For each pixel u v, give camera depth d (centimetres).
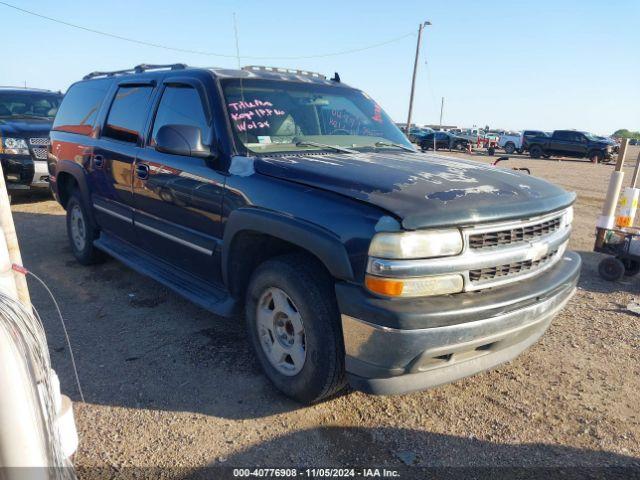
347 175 291
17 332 127
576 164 2853
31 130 866
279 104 388
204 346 379
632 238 552
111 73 552
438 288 254
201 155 344
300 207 284
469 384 338
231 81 381
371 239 247
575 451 275
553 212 308
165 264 435
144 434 279
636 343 406
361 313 251
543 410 311
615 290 539
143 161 421
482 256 264
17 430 124
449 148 3781
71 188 576
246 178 324
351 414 301
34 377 131
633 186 579
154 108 427
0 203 152
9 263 141
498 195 283
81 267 564
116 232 493
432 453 270
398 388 261
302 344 296
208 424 288
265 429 285
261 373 342
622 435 290
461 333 253
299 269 285
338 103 429
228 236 329
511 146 3594
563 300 313
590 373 357
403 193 266
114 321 423
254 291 318
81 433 279
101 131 501
